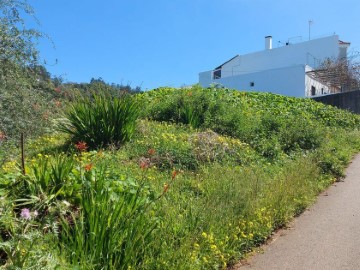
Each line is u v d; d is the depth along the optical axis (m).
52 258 3.21
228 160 8.12
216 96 14.14
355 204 7.12
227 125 11.47
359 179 8.96
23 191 4.21
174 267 3.93
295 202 6.66
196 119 11.67
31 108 7.08
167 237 4.27
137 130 9.52
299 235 5.70
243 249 5.02
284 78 35.06
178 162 7.50
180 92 13.74
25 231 3.38
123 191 4.64
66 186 4.38
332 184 8.62
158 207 4.87
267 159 9.11
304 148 10.71
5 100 6.53
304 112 17.08
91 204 3.98
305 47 44.25
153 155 7.62
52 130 8.45
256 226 5.38
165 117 12.29
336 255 5.02
